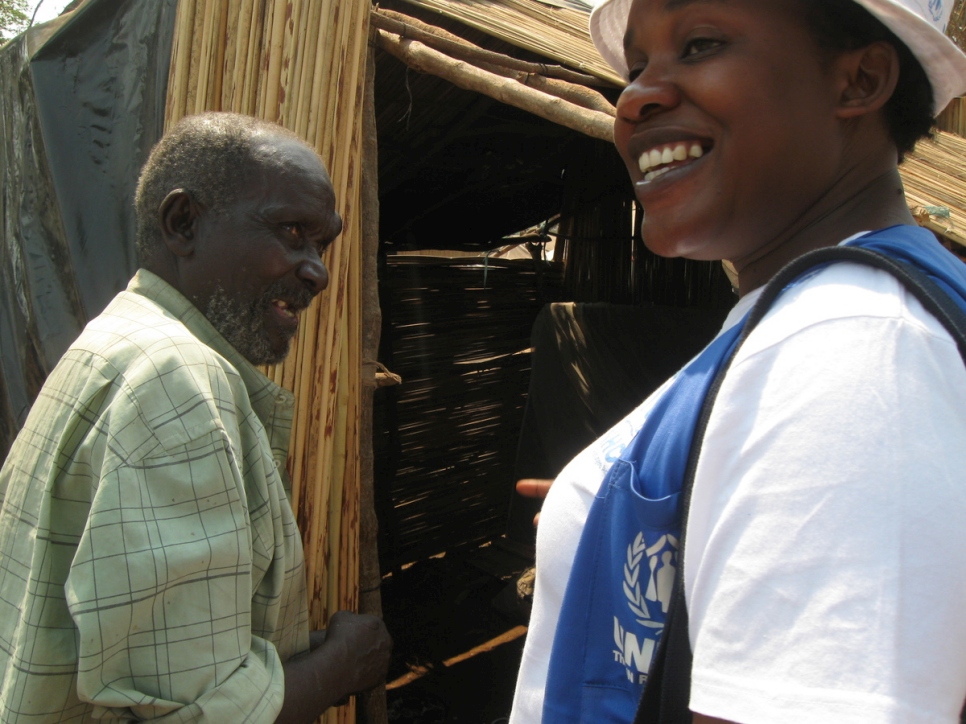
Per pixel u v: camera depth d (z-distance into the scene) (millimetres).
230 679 987
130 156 2162
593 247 4777
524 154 4055
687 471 611
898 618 430
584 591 712
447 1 2578
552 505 823
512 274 5023
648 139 709
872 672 426
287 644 1263
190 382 1024
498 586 4633
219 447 1017
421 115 3254
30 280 2711
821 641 443
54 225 2584
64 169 2463
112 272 2248
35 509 1046
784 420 506
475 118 3273
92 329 1138
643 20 710
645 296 4473
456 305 4789
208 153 1200
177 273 1240
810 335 525
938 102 698
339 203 1807
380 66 2809
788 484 485
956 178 2705
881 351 492
